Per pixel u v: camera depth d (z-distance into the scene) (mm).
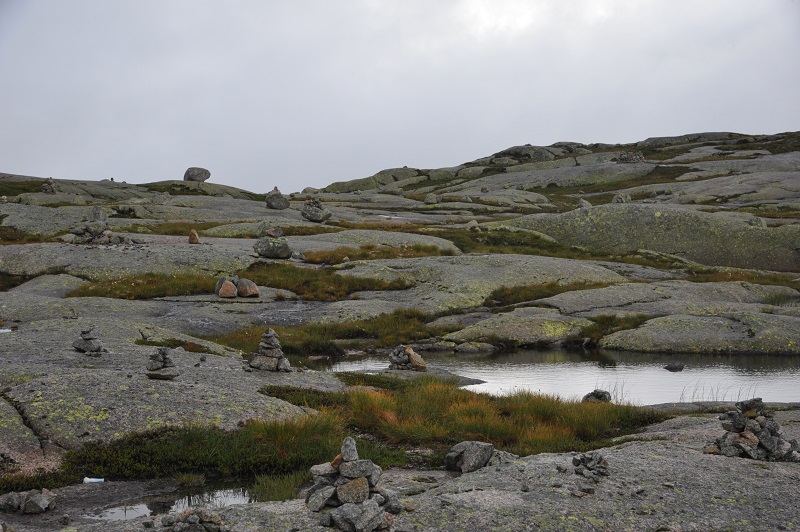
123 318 38281
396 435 17812
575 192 135875
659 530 9773
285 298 46562
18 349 23828
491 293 48312
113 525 9703
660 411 22125
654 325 39094
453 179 172750
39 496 11852
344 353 36281
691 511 10484
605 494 11195
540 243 71812
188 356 24938
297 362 32562
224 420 16672
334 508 10133
